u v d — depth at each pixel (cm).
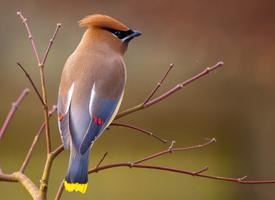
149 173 1714
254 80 1755
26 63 1830
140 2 1858
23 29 1861
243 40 1777
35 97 1786
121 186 1667
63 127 705
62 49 1820
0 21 1848
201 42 1808
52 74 1788
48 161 645
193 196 1653
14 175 661
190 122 1819
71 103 720
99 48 767
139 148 1791
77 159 671
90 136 700
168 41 1834
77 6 1872
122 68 761
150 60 1838
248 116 1736
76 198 1548
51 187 1595
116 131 1786
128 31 779
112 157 1758
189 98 1817
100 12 1881
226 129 1792
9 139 1769
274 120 1688
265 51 1762
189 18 1817
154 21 1848
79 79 737
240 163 1697
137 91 1827
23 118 1778
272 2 1764
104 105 727
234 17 1783
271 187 1630
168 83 1828
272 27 1767
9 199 1584
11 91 1816
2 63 1831
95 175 1678
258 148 1678
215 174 1714
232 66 1773
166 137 1825
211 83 1797
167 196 1662
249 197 1650
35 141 676
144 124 1814
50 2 1883
